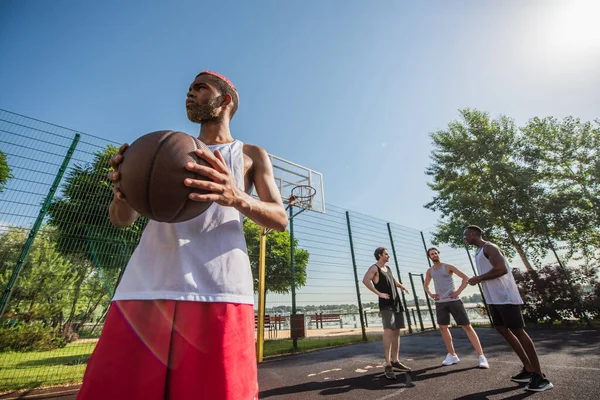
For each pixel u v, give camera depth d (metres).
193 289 0.81
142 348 0.75
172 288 0.80
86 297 5.46
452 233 14.44
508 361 4.73
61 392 4.09
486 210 14.11
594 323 9.42
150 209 0.80
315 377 4.47
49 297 5.36
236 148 1.13
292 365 5.52
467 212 14.42
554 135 14.52
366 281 4.54
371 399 3.31
